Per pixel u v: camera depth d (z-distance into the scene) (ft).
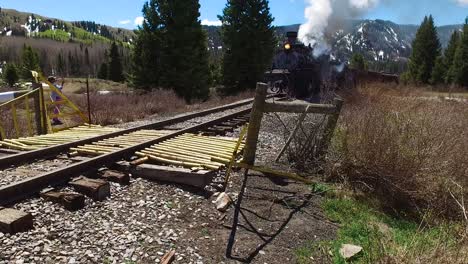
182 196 17.17
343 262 13.17
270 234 14.84
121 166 19.63
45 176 16.34
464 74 163.22
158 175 18.66
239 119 40.34
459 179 19.76
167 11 83.97
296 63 60.08
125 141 25.80
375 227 15.76
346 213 17.33
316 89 60.39
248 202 17.54
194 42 87.51
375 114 23.21
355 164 20.24
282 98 56.39
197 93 88.43
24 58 244.22
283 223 15.87
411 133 22.13
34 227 13.14
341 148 21.21
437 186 19.10
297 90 60.49
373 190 19.53
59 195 15.10
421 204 19.04
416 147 20.53
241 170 21.34
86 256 11.82
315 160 21.90
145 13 85.81
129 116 45.16
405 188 18.97
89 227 13.60
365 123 21.48
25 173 18.76
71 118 44.50
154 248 12.76
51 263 11.28
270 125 35.22
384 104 34.53
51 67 490.90
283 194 18.76
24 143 25.77
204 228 14.74
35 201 15.02
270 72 61.98
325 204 17.90
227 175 19.13
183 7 84.38
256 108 20.29
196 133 30.68
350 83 59.72
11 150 23.84
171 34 84.94
